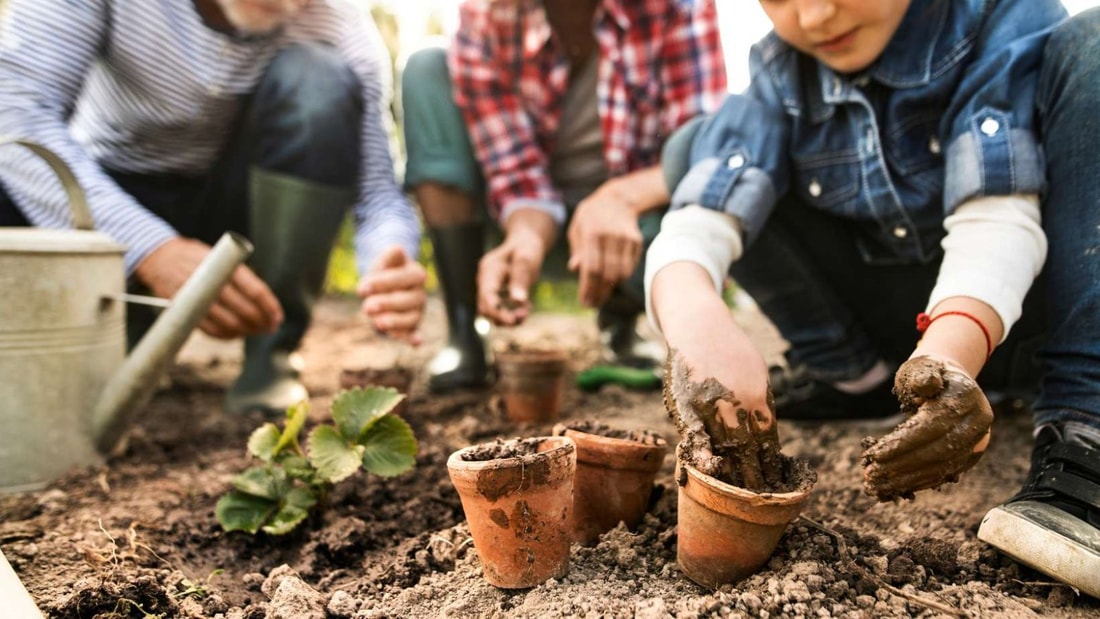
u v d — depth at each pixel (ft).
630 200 7.13
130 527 5.09
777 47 5.91
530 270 7.91
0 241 5.56
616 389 8.71
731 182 5.45
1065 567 3.78
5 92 6.66
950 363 3.73
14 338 5.69
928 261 5.92
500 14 8.45
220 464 6.49
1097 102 4.53
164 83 7.70
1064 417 4.49
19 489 5.81
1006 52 4.95
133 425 7.64
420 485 5.68
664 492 4.93
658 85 8.57
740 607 3.64
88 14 7.16
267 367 8.14
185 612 4.15
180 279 6.70
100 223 6.66
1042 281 5.47
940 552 4.31
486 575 4.09
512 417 7.40
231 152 8.60
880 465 3.71
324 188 8.09
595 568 4.20
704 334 4.31
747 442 4.09
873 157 5.56
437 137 8.93
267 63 8.43
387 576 4.43
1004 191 4.65
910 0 5.31
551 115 8.95
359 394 5.41
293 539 5.16
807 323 6.72
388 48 18.80
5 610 3.45
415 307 7.54
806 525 4.25
